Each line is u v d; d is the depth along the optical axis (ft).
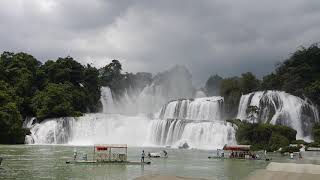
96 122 540.11
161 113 588.50
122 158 273.33
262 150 422.00
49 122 532.32
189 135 478.59
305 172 162.30
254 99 552.82
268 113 533.96
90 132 534.78
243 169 235.20
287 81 599.16
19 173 199.31
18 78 583.17
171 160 296.92
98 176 193.16
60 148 412.57
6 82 573.33
